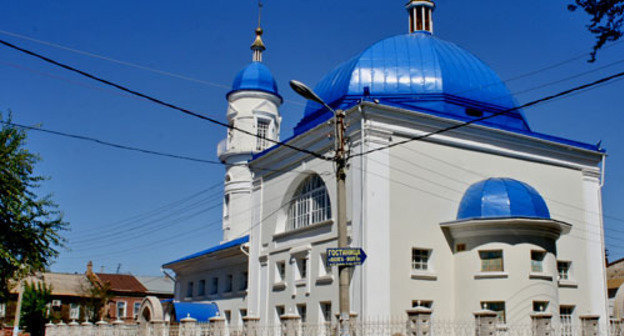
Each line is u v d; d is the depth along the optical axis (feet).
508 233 81.41
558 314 81.97
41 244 83.20
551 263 83.05
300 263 95.09
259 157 108.37
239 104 139.64
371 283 78.74
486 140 92.27
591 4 38.86
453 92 95.81
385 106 84.58
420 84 95.76
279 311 98.32
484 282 81.46
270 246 102.63
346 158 54.60
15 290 132.77
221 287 122.83
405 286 81.15
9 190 78.95
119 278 224.94
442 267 84.69
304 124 106.11
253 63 144.25
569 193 98.58
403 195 84.12
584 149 100.68
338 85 100.53
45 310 174.09
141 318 110.73
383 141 84.38
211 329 78.07
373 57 100.22
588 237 98.37
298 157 98.43
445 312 83.15
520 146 95.14
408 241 82.89
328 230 88.74
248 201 135.33
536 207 82.48
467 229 83.56
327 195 91.71
